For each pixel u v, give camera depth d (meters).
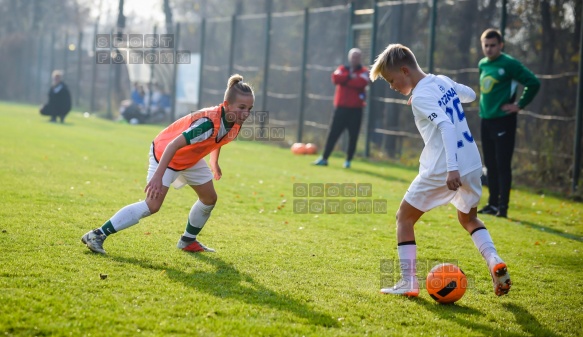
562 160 18.84
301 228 10.79
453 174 6.87
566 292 7.86
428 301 7.16
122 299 6.40
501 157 13.22
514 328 6.43
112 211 10.91
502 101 13.09
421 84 7.25
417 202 7.38
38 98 52.31
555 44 19.67
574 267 9.20
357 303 6.87
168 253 8.37
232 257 8.45
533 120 19.88
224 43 37.75
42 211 10.40
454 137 6.95
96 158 18.72
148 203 8.08
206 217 8.54
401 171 21.02
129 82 45.16
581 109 17.53
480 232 7.56
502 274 7.01
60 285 6.68
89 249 8.12
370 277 7.95
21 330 5.48
